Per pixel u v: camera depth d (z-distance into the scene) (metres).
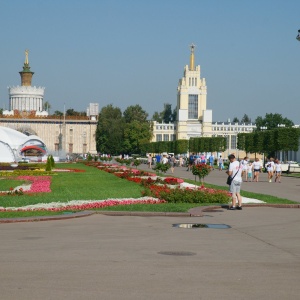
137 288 11.56
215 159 135.62
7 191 39.12
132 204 29.38
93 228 20.69
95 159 144.50
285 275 12.84
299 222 23.11
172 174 75.69
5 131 130.12
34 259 14.52
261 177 69.94
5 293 11.09
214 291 11.37
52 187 44.94
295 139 97.06
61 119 184.62
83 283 11.95
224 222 23.00
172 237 18.55
